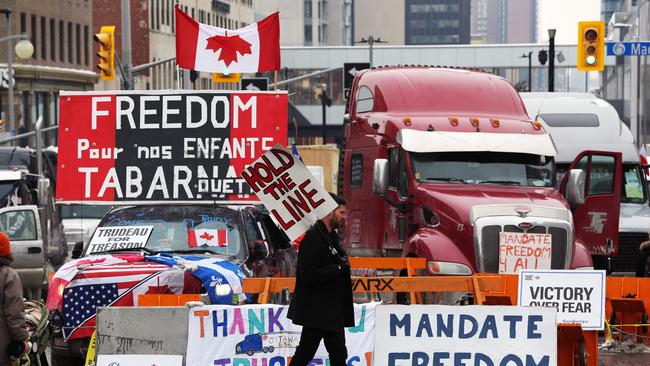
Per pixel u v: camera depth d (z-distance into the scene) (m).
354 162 63.66
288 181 34.06
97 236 44.47
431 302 52.03
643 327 50.50
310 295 32.47
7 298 33.34
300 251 32.50
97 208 88.88
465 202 52.97
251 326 34.06
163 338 33.62
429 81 61.06
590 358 39.66
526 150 56.78
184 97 48.81
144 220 45.25
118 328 33.59
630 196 69.62
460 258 52.22
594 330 39.06
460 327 33.62
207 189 48.47
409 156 56.59
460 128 57.28
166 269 40.44
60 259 72.75
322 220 32.72
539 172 57.09
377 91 61.38
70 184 48.81
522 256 51.66
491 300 39.28
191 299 37.84
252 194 48.28
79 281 40.38
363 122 62.38
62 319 40.44
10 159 108.06
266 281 37.88
